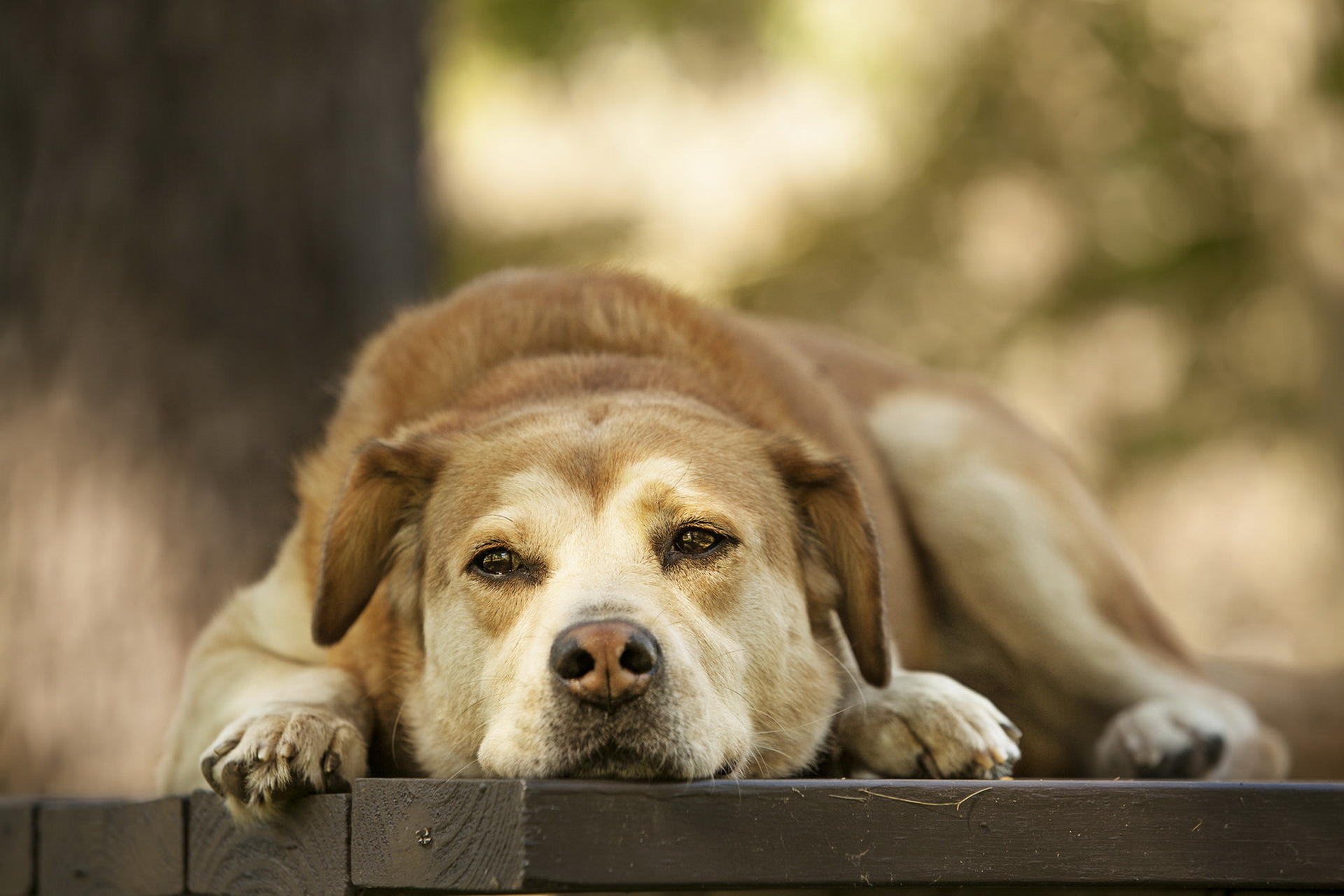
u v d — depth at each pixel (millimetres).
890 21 25734
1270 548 26328
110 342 10023
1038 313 26906
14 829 6508
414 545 5898
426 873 4410
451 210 26547
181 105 10227
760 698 5480
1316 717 9305
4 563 9891
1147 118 25719
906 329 27281
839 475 5867
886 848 4535
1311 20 23750
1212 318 25953
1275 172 24281
